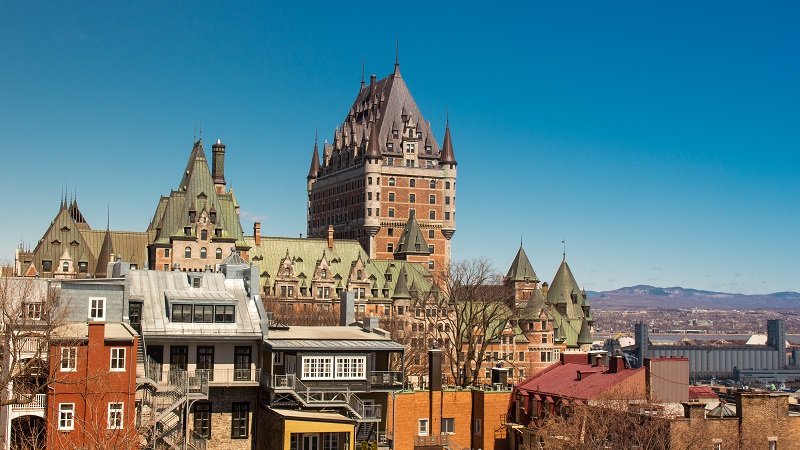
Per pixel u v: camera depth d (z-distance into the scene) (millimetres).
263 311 91250
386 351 90688
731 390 111750
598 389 86938
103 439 68375
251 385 87750
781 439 78062
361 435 89688
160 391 82375
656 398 82438
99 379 75562
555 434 78688
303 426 79812
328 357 88812
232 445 87938
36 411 75688
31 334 72062
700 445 74125
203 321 89062
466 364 136500
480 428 94625
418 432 93188
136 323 88000
